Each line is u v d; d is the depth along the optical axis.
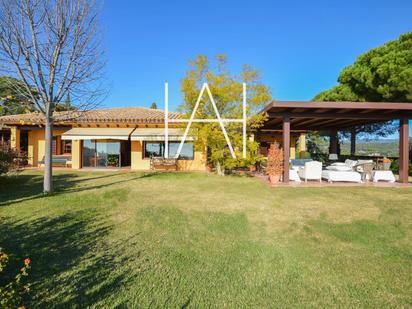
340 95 30.14
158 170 27.45
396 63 24.09
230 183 17.77
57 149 30.50
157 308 4.27
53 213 9.70
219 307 4.34
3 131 32.28
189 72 20.98
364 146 37.50
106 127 28.86
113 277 5.21
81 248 6.59
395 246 6.93
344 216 9.63
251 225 8.59
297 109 16.38
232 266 5.78
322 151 44.88
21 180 18.61
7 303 3.30
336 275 5.44
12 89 13.44
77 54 13.85
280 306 4.39
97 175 22.30
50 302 4.35
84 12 13.71
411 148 26.62
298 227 8.40
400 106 15.35
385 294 4.77
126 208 10.66
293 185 16.62
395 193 14.10
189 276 5.32
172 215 9.66
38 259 5.92
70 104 14.84
